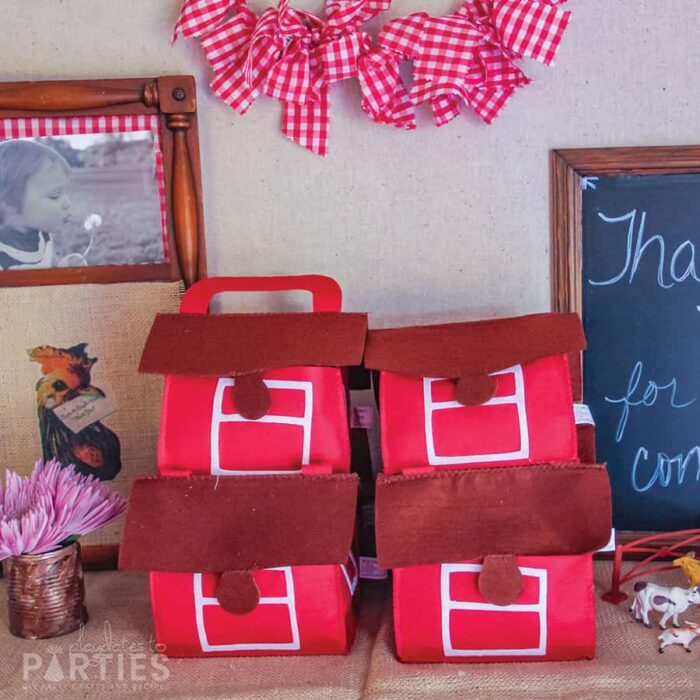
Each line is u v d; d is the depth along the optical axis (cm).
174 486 85
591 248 106
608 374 107
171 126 104
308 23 103
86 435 108
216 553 83
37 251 108
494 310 108
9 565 91
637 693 76
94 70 106
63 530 88
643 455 108
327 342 88
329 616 84
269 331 89
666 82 104
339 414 88
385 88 103
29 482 92
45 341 107
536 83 105
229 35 102
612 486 108
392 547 82
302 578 84
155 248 108
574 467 84
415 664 84
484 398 85
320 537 82
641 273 106
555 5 101
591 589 83
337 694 78
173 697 77
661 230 105
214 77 106
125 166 107
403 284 109
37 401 108
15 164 107
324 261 109
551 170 105
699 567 90
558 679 79
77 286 107
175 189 105
